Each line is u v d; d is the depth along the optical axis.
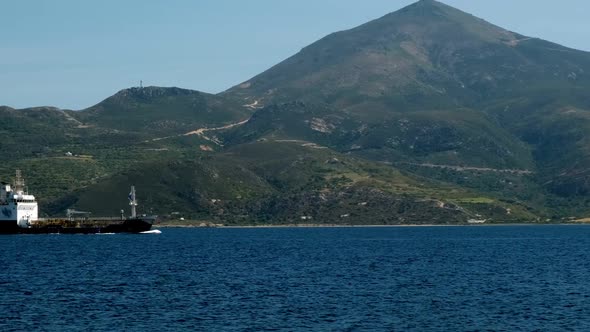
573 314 116.00
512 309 120.31
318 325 108.31
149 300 128.00
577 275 167.88
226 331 104.50
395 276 164.75
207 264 194.62
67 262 198.88
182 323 109.38
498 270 179.50
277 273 170.50
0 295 134.25
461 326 108.00
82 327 107.06
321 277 162.12
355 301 127.38
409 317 113.88
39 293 136.50
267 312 117.25
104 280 156.25
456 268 184.50
